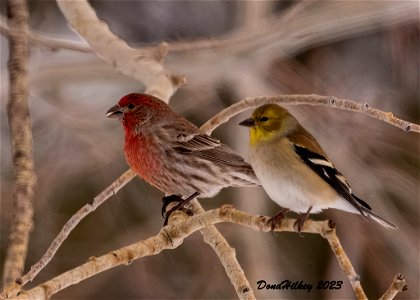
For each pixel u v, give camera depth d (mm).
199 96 15289
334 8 15000
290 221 6926
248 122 8344
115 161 14578
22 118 7594
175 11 16672
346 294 13797
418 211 14039
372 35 15883
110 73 15336
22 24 8453
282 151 8156
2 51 14320
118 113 10594
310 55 15680
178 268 13969
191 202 9930
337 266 13930
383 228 13969
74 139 14609
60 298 13492
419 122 15281
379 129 14453
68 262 13914
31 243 13859
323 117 14539
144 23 16625
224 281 13953
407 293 13625
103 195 8469
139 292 13797
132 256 7043
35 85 14953
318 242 14016
